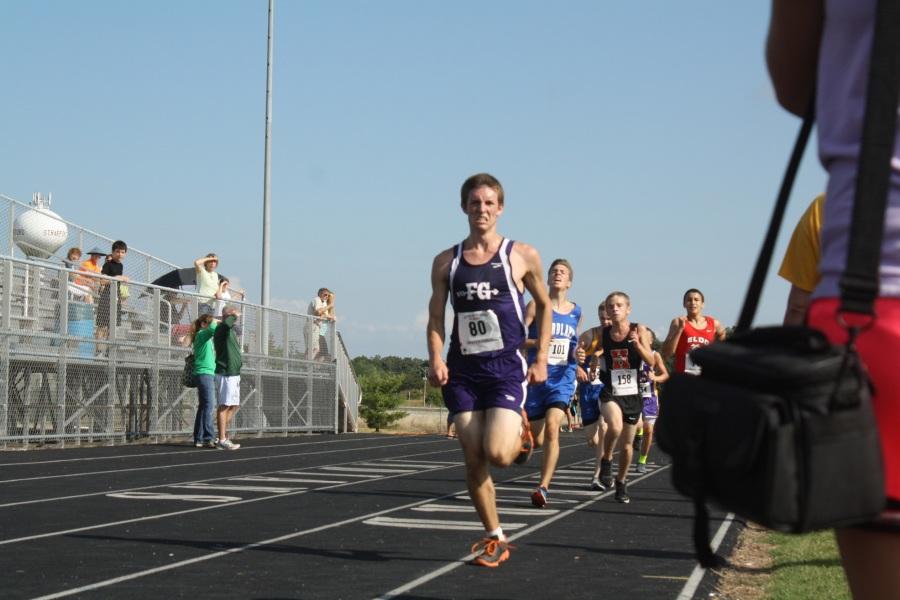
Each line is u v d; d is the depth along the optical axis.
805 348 1.66
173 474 13.53
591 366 12.41
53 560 6.70
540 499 10.08
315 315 29.05
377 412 37.94
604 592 5.77
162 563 6.64
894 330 1.70
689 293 12.62
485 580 6.14
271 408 25.58
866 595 1.74
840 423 1.61
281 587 5.87
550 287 10.34
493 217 6.54
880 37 1.72
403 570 6.48
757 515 1.62
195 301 22.14
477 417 6.50
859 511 1.61
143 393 20.25
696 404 1.75
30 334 16.95
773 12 2.01
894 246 1.73
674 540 7.89
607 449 12.21
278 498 10.74
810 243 3.79
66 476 12.77
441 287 6.61
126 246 20.69
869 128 1.72
